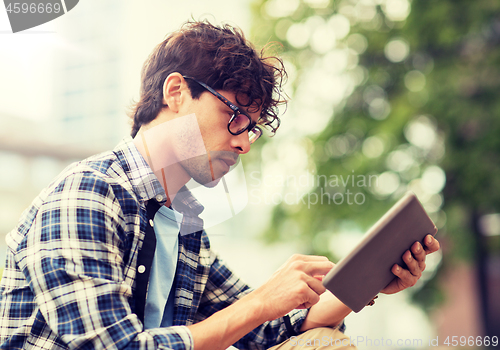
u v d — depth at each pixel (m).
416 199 0.81
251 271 4.44
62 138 3.11
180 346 0.69
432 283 4.35
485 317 5.10
